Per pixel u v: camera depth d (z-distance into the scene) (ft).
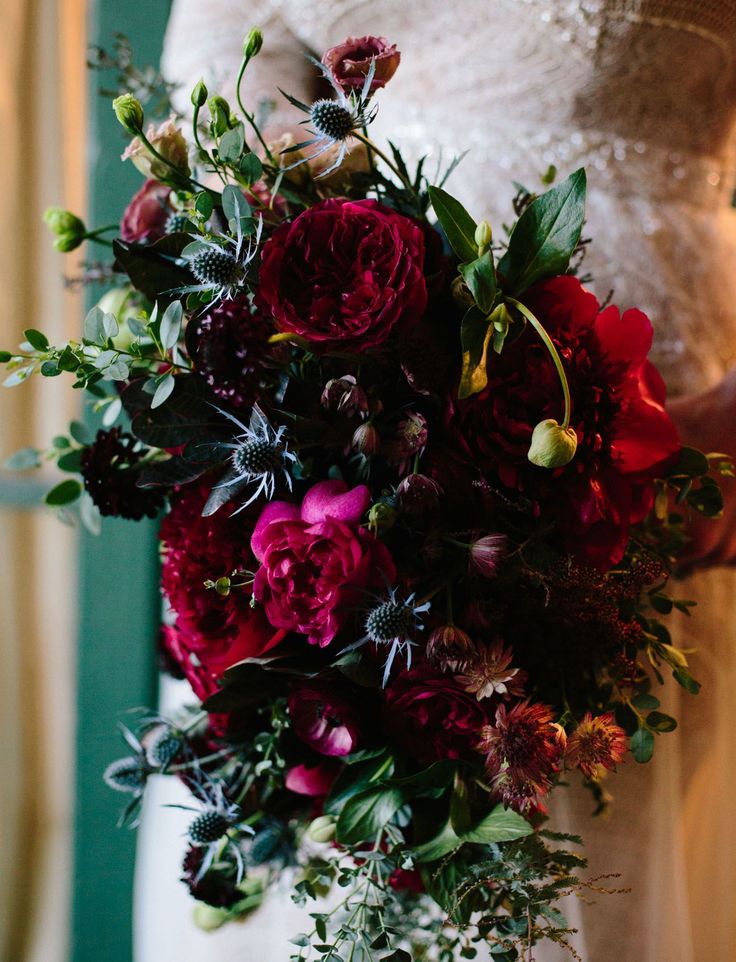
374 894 1.96
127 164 3.50
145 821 3.26
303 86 2.66
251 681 1.92
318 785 2.09
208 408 1.88
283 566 1.73
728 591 2.60
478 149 2.51
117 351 1.87
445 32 2.49
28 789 4.97
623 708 2.00
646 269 2.44
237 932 2.63
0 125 4.47
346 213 1.77
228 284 1.78
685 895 2.43
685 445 2.28
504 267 1.84
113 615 3.74
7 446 4.66
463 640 1.75
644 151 2.50
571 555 1.86
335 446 1.82
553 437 1.65
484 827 1.83
